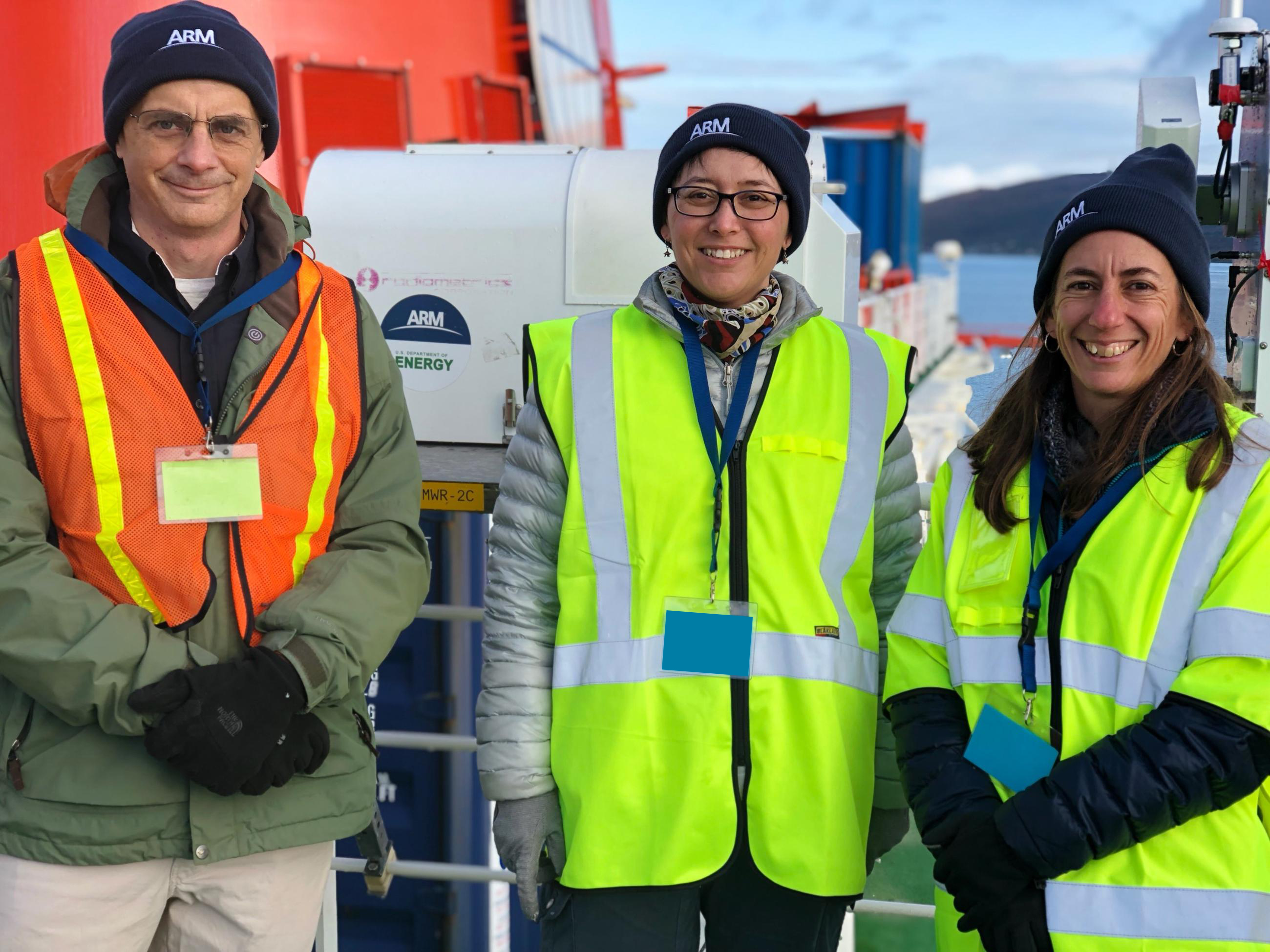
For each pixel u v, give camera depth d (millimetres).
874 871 3291
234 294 1848
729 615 1823
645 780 1819
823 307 2568
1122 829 1506
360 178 2666
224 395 1805
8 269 1793
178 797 1749
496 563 1943
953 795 1649
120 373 1747
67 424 1730
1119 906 1551
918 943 3867
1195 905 1533
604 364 1957
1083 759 1546
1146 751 1508
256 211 1906
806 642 1832
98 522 1738
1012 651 1683
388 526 1909
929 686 1745
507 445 2637
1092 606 1625
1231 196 2539
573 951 1843
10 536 1666
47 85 3857
